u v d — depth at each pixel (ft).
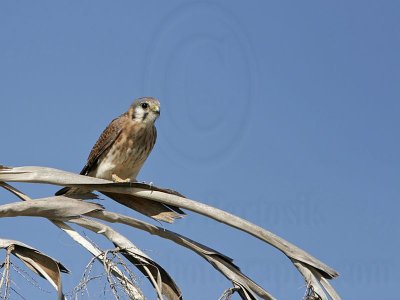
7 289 23.04
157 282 27.81
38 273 26.16
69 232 27.43
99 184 29.14
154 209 29.66
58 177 28.96
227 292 28.25
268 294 28.55
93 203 28.09
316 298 28.53
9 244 26.03
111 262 25.18
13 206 26.71
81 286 23.54
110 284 23.97
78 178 29.09
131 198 29.96
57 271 26.05
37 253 26.23
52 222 27.76
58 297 25.80
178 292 27.96
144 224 28.71
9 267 23.49
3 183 28.73
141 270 28.04
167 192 29.35
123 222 28.60
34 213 27.09
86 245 26.76
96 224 27.63
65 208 27.43
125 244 27.66
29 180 28.58
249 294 28.66
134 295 24.30
